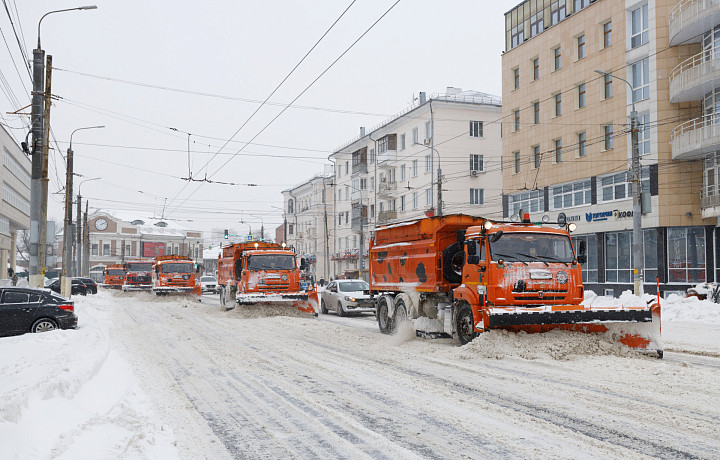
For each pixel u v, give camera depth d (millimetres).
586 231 35406
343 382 8977
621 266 33375
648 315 10906
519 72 41719
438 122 49562
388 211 55594
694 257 29906
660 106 30656
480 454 5367
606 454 5285
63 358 9203
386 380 9078
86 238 61188
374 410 7121
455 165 49750
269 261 23000
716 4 26609
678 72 30078
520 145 41562
